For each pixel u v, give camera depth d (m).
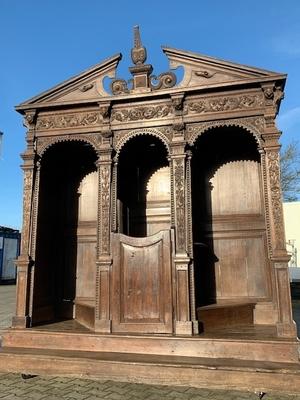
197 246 7.64
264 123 6.74
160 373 5.63
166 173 8.63
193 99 7.11
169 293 6.47
